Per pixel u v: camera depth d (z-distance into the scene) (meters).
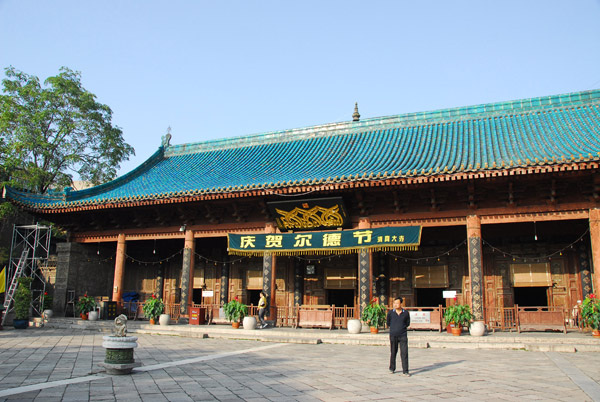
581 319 23.44
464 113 32.41
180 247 36.31
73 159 42.56
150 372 13.91
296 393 11.07
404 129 33.34
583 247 27.81
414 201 26.31
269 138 37.38
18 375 13.04
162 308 28.55
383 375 13.52
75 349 18.72
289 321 31.47
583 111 28.94
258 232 28.97
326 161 30.75
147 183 34.03
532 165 21.50
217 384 12.10
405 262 30.92
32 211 31.81
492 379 12.94
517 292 37.84
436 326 23.55
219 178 31.38
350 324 23.86
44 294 35.56
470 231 24.88
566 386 11.98
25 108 41.44
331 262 32.38
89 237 33.34
